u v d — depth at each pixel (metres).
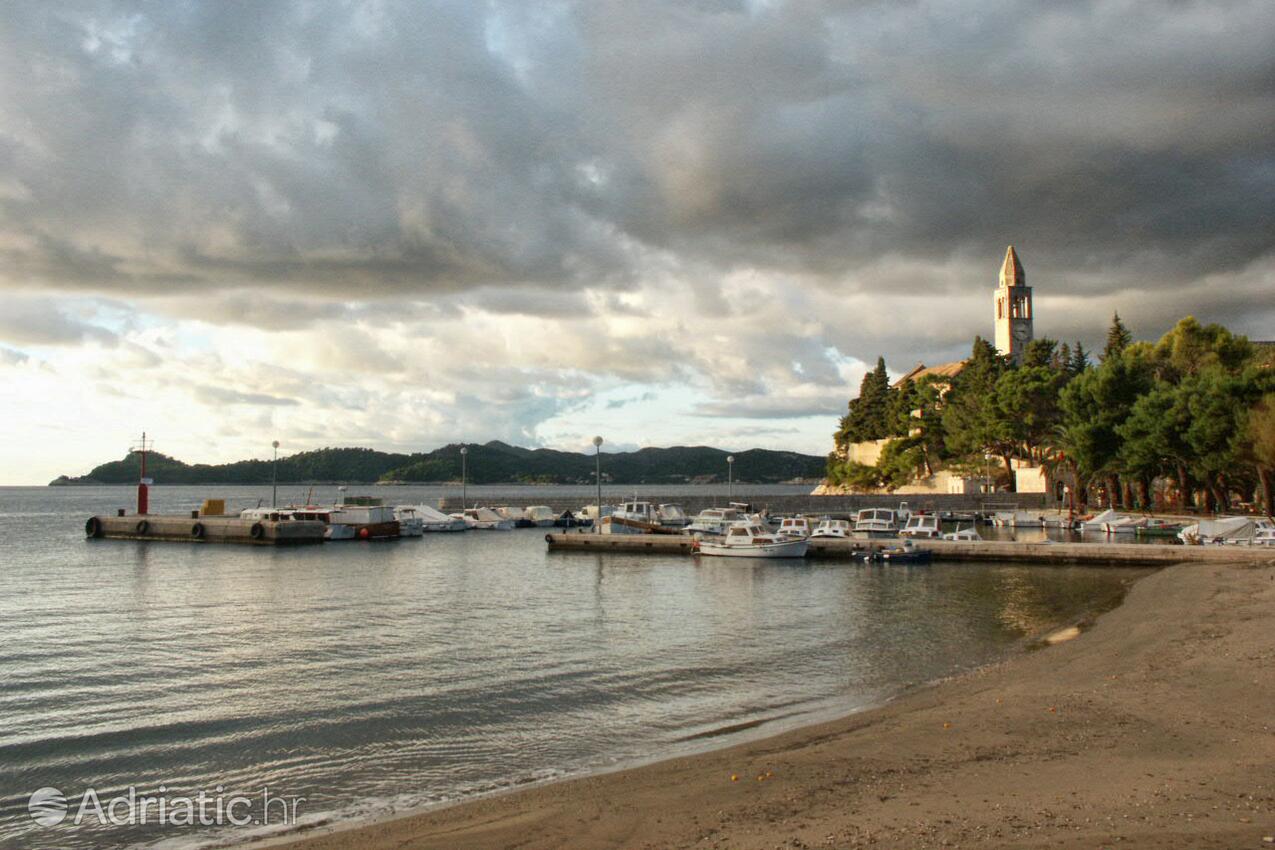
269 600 42.28
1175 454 82.25
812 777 14.73
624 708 21.33
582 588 47.53
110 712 21.08
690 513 107.81
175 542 83.25
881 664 26.56
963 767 15.00
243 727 19.73
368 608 39.34
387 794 15.41
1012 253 171.38
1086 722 17.78
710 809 13.26
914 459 131.88
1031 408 116.19
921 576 53.59
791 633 32.34
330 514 85.69
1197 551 57.25
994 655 27.92
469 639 31.09
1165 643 26.56
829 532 72.56
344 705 21.64
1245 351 92.81
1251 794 12.81
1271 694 19.36
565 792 14.66
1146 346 101.56
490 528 99.69
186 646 29.81
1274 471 72.81
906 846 11.12
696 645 29.86
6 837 13.83
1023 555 60.69
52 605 40.41
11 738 18.97
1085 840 10.91
